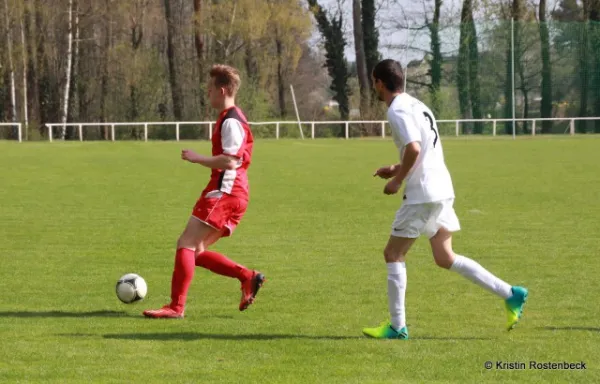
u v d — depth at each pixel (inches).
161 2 3814.0
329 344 433.1
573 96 2802.7
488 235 828.6
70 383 365.7
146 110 3622.0
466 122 2751.0
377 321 489.4
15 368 388.2
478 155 1983.3
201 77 3410.4
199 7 3341.5
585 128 2815.0
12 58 3380.9
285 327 474.0
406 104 427.8
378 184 1357.0
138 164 1776.6
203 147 2347.4
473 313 505.7
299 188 1296.8
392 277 442.3
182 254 496.7
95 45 3688.5
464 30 2733.8
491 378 374.0
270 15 3353.8
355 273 642.2
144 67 3577.8
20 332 459.8
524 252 730.8
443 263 446.3
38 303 540.4
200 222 496.4
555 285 590.6
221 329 468.8
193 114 3627.0
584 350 419.5
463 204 1084.5
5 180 1427.2
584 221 925.2
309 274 639.1
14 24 3452.3
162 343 436.1
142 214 1001.5
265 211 1024.9
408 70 2765.7
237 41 3634.4
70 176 1502.2
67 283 607.2
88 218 965.2
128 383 365.4
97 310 520.4
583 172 1537.9
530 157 1909.4
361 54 3486.7
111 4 3518.7
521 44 2765.7
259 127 3063.5
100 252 740.0
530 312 507.5
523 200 1125.7
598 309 515.2
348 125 3002.0
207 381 367.6
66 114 3489.2
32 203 1111.0
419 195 430.3
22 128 2992.1
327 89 4153.5
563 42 2785.4
